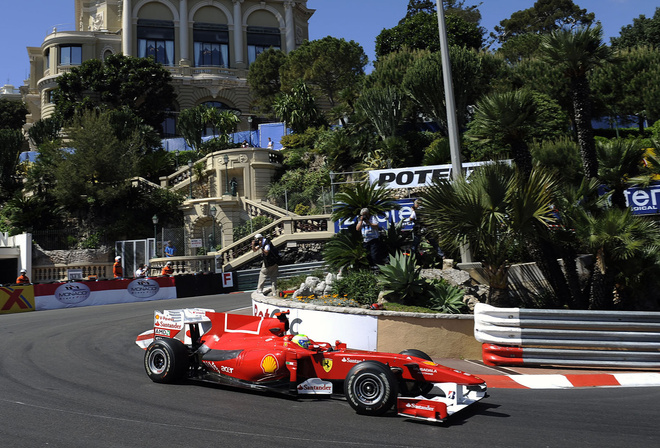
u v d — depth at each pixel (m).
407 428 6.01
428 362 6.91
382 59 39.31
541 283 12.80
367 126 36.34
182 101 57.69
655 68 32.97
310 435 5.71
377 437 5.68
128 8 57.53
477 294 12.08
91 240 33.41
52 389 7.62
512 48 46.97
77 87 50.72
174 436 5.63
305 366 7.29
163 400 7.10
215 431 5.80
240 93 59.75
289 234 24.94
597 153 13.21
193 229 32.84
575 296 11.66
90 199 35.22
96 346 11.16
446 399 6.85
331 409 6.77
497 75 35.09
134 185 37.88
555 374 8.88
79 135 34.88
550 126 26.67
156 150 44.75
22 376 8.44
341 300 11.03
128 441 5.47
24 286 19.66
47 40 57.88
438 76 31.44
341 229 13.98
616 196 13.41
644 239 10.45
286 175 35.31
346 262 12.90
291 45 63.88
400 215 16.20
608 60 12.20
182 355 8.02
